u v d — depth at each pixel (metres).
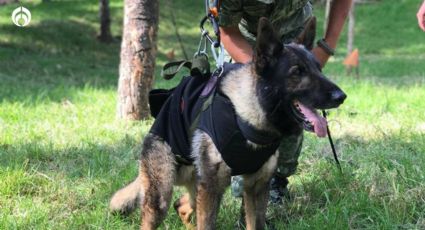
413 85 11.62
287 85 3.34
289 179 5.12
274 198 4.63
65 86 11.89
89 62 18.36
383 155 5.36
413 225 3.97
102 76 16.12
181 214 4.28
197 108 3.64
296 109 3.38
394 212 4.14
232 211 4.50
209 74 3.79
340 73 15.87
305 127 3.31
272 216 4.46
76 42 20.08
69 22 21.72
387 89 10.36
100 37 20.94
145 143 3.97
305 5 4.24
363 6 29.25
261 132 3.44
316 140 6.24
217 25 3.91
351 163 5.25
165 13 25.08
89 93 10.41
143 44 7.68
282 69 3.35
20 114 8.08
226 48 3.97
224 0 3.80
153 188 3.93
